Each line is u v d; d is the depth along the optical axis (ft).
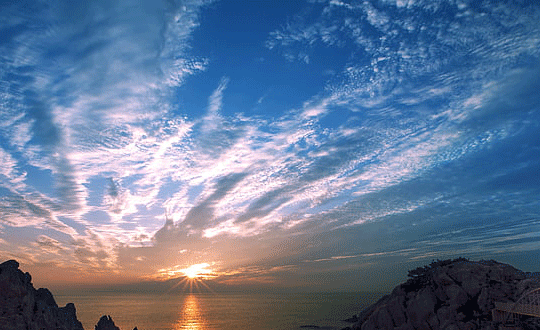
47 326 225.56
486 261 254.47
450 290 239.71
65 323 245.65
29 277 239.30
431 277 264.11
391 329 252.42
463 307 231.09
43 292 255.50
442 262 279.08
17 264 233.35
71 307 274.36
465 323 214.07
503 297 221.25
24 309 214.28
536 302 194.29
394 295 274.98
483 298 225.56
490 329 203.10
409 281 281.33
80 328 262.88
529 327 196.03
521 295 198.70
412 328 243.19
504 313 210.18
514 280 231.50
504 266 243.81
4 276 213.66
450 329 216.74
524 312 195.62
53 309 247.50
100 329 280.31
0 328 197.67
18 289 216.13
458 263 255.50
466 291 236.63
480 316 217.77
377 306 284.41
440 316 232.94
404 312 252.83
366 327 265.34
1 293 211.00
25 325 210.38
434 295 248.11
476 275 239.71
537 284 214.90
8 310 207.31
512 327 199.00
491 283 233.35
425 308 242.78
